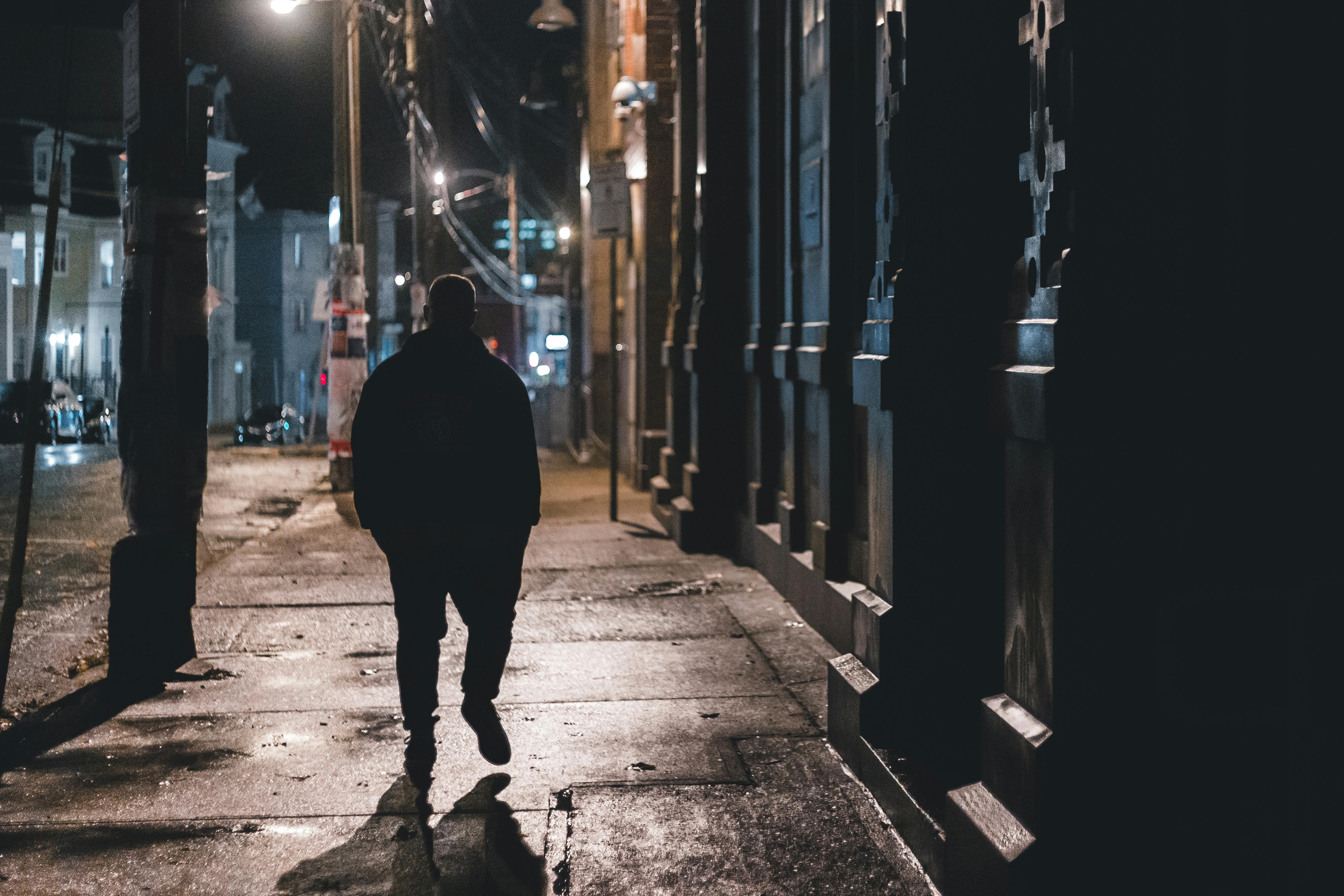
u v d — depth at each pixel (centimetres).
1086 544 309
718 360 1053
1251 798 297
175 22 640
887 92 465
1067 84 315
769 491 946
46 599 877
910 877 386
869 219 653
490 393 452
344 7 1672
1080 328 305
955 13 441
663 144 1592
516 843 414
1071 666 312
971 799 354
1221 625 299
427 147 2583
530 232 6538
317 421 4653
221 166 5522
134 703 594
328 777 483
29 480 525
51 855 404
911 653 461
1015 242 439
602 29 2244
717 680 629
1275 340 292
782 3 891
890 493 459
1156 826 313
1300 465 290
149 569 640
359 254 1689
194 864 396
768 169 910
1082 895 313
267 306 6141
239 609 827
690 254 1221
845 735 493
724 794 460
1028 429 319
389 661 683
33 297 4491
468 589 457
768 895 374
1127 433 307
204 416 661
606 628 754
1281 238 290
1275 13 286
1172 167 302
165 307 640
